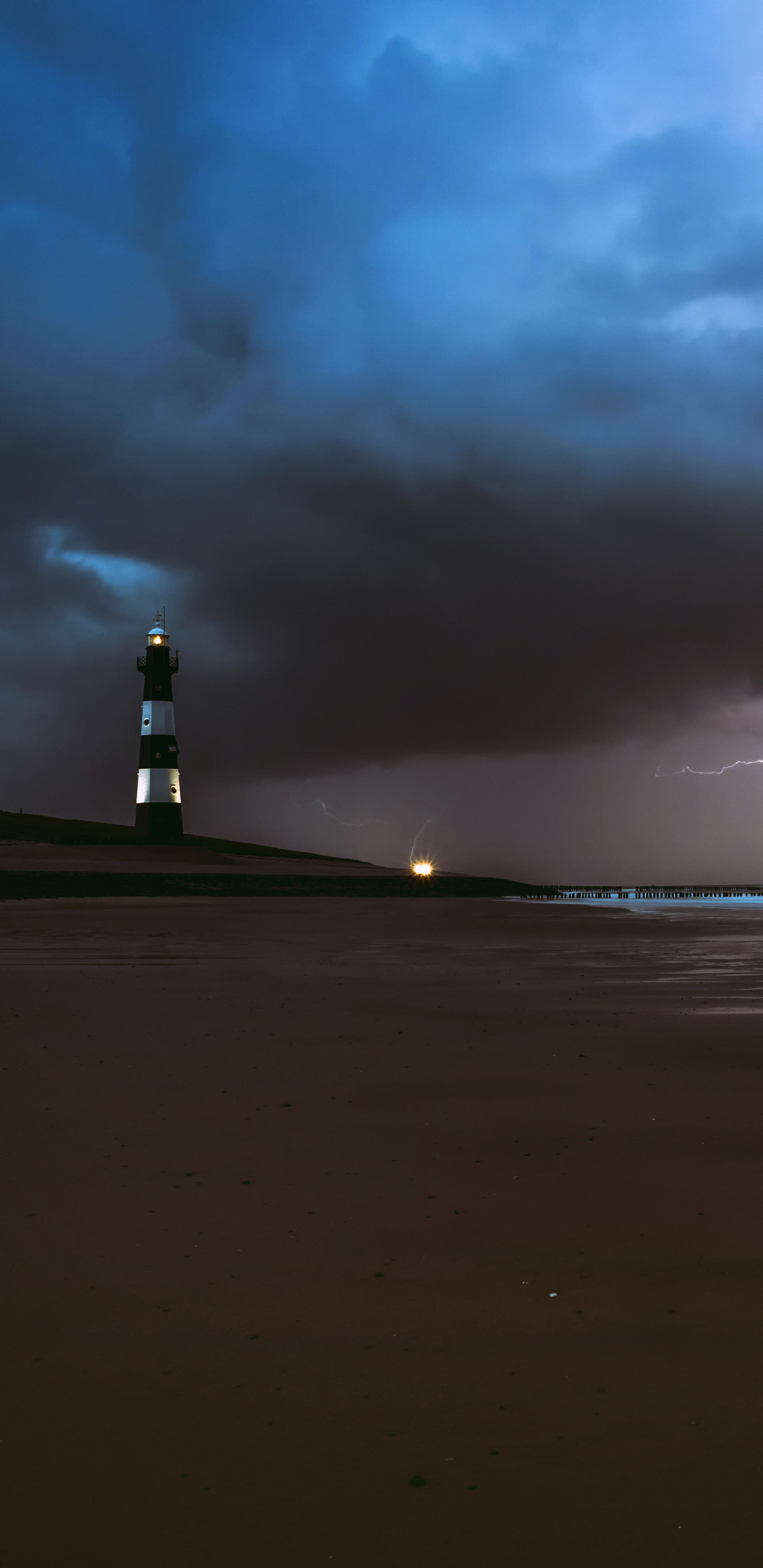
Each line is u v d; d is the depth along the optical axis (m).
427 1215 6.66
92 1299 5.36
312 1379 4.49
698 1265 5.74
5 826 152.38
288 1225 6.48
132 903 70.25
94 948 31.14
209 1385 4.45
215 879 98.38
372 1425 4.11
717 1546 3.35
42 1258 5.94
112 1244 6.17
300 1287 5.50
